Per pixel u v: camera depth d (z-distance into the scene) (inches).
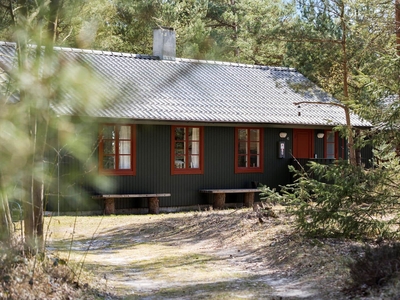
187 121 761.6
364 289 288.2
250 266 402.3
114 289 323.0
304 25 885.2
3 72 118.3
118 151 734.5
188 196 796.0
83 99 86.7
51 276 288.8
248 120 808.3
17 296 242.7
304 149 895.1
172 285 340.5
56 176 101.0
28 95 90.4
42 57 93.6
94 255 453.7
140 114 725.9
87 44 104.2
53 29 145.1
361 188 429.1
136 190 749.9
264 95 903.7
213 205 815.1
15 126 89.8
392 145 452.4
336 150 922.1
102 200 726.5
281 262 401.1
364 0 747.4
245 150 845.2
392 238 425.7
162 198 773.3
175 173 781.9
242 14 1250.6
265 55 1229.7
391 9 726.5
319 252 398.0
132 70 827.4
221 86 887.1
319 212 436.1
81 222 647.8
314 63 964.6
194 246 498.9
